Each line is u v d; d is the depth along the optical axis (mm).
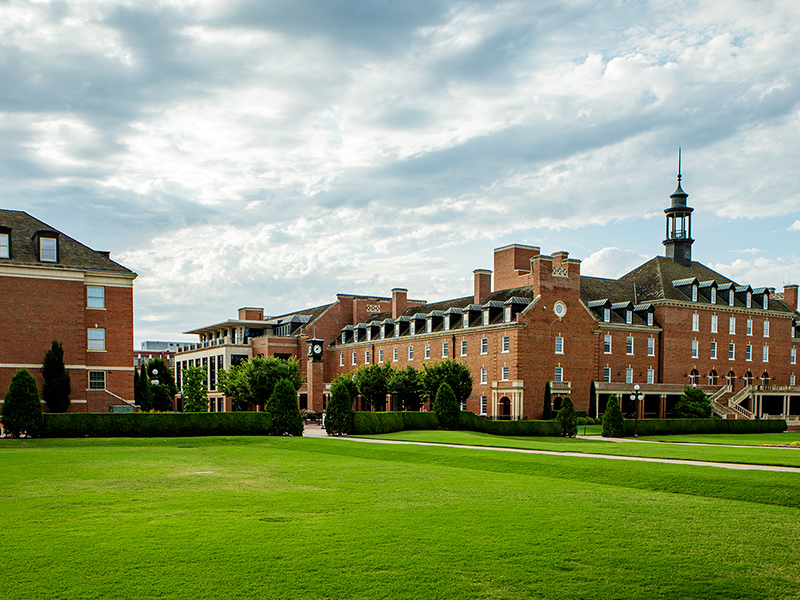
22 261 49531
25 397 40875
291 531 15906
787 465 27641
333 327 99938
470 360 73000
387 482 23672
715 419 60969
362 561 13711
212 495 20656
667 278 81875
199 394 68500
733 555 14438
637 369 75812
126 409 52438
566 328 69500
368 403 73188
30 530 15875
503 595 12125
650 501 19953
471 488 22266
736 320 83438
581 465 26969
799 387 82000
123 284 53688
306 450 37562
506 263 78125
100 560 13594
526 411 66000
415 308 91188
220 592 12023
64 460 30031
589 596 12180
